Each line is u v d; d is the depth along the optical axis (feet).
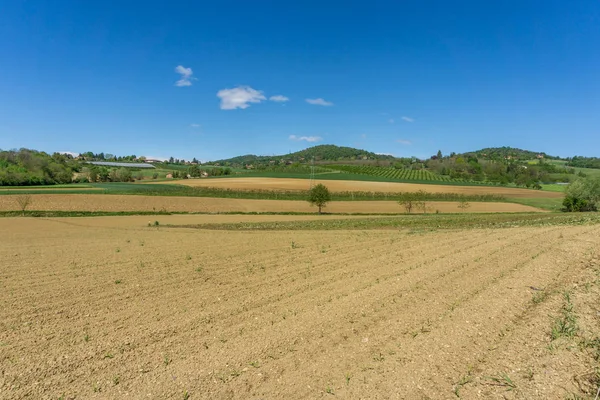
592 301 29.58
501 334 24.54
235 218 171.12
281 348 24.30
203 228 124.06
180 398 18.94
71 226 130.62
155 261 58.49
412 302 32.68
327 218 170.19
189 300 36.73
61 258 62.13
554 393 17.53
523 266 45.14
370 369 20.89
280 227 124.16
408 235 88.22
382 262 53.72
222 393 19.21
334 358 22.47
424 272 44.80
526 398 17.30
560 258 48.47
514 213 198.29
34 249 73.36
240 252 66.85
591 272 39.60
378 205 238.48
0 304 36.14
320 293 37.76
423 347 23.20
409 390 18.52
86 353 24.68
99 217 168.96
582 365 19.79
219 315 31.81
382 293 36.22
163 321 30.60
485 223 124.77
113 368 22.49
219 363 22.58
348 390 18.81
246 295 38.06
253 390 19.35
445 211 216.95
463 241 72.08
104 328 29.30
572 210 213.66
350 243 76.23
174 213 195.11
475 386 18.56
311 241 81.25
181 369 22.02
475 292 34.65
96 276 48.08
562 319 26.21
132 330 28.71
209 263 56.39
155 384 20.36
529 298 31.78
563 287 34.37
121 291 40.52
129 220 156.97
